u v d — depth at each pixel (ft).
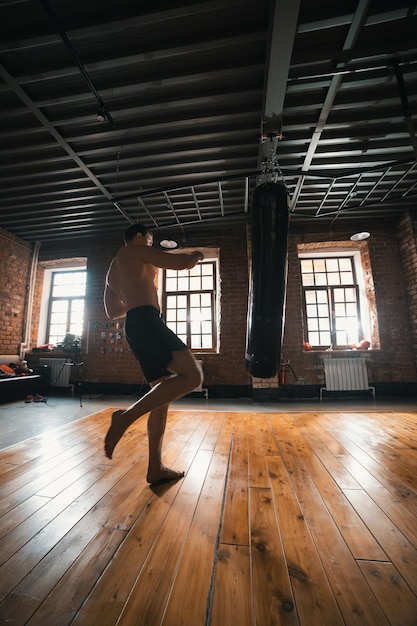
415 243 16.07
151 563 3.22
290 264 17.79
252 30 7.54
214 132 10.64
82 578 3.00
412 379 16.21
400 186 14.26
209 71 8.56
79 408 13.61
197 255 5.00
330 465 6.27
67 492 4.99
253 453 7.09
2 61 8.25
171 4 7.07
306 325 19.10
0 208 15.69
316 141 11.02
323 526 3.96
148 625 2.43
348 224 17.94
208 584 2.91
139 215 16.93
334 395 16.51
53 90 9.27
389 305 16.96
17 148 11.44
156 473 5.34
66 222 17.51
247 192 13.10
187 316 19.60
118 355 18.47
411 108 10.07
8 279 18.48
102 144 11.41
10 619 2.49
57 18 7.23
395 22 7.43
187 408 13.69
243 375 17.04
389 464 6.34
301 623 2.44
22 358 19.04
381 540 3.65
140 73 8.78
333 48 7.94
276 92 8.16
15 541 3.63
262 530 3.87
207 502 4.64
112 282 5.73
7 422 10.74
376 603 2.66
